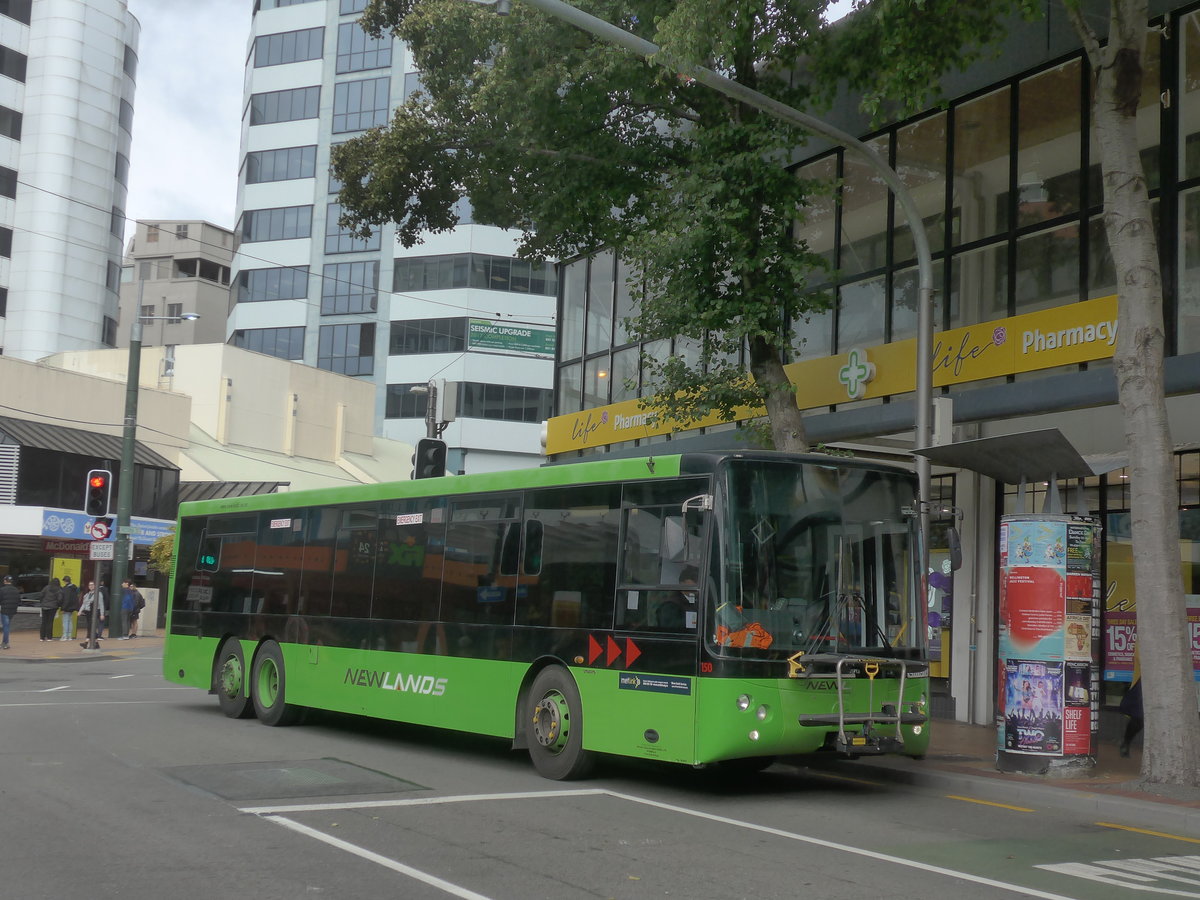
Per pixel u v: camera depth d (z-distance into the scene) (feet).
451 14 56.75
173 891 22.71
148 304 296.71
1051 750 38.73
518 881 23.91
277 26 227.20
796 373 62.85
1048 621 39.22
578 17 40.75
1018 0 42.29
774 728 33.94
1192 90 46.39
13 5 226.58
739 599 34.22
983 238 54.39
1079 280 49.83
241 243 225.35
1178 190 46.39
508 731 39.93
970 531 58.44
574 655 37.88
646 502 36.73
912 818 32.86
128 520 117.08
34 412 138.21
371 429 206.80
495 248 211.00
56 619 131.75
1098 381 45.93
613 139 56.03
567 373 88.12
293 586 52.34
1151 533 37.04
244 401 179.52
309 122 222.89
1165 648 36.50
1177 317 45.96
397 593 46.03
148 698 64.03
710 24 42.24
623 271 81.51
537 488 40.65
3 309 222.89
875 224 60.59
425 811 31.71
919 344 44.52
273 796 33.47
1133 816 33.50
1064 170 51.11
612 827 30.12
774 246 48.91
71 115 228.43
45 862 25.09
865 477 37.11
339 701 48.32
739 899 22.80
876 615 36.32
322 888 23.06
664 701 34.73
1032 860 27.32
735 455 35.12
